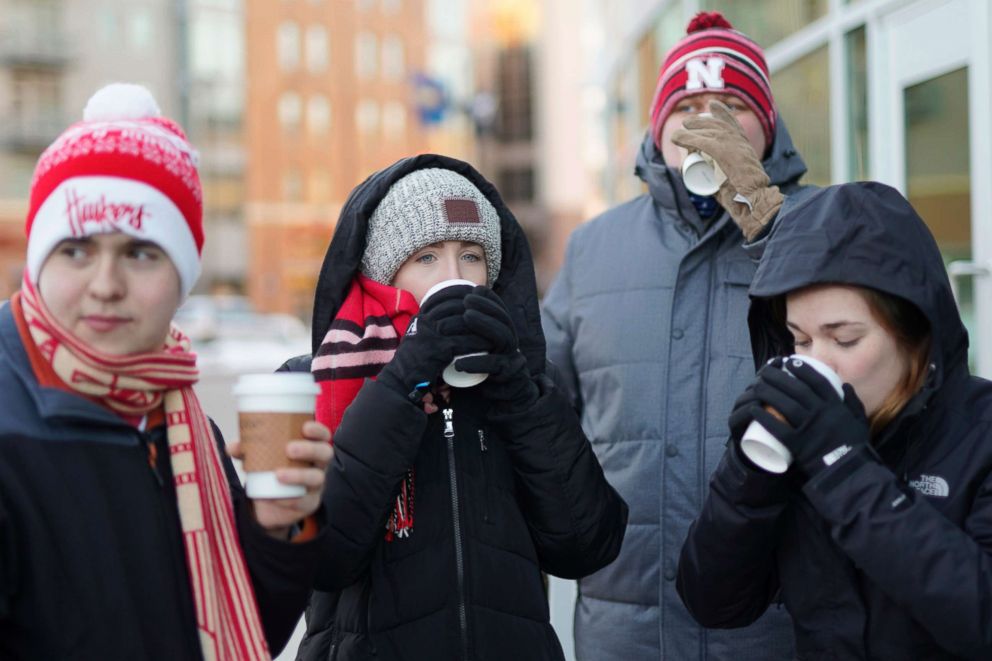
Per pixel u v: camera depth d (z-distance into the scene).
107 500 1.32
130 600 1.31
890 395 1.63
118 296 1.33
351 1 47.47
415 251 1.92
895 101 3.64
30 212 1.37
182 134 1.44
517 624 1.82
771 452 1.58
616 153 9.34
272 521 1.45
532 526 1.94
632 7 8.05
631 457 2.44
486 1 56.19
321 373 1.92
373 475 1.73
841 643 1.64
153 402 1.41
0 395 1.30
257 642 1.42
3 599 1.24
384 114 49.47
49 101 37.31
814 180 4.41
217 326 15.37
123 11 39.03
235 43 43.16
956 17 3.24
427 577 1.78
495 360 1.79
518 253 2.08
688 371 2.40
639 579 2.39
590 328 2.57
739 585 1.73
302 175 45.91
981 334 3.09
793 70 4.62
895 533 1.47
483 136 52.34
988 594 1.44
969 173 3.18
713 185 2.25
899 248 1.58
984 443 1.60
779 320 1.86
